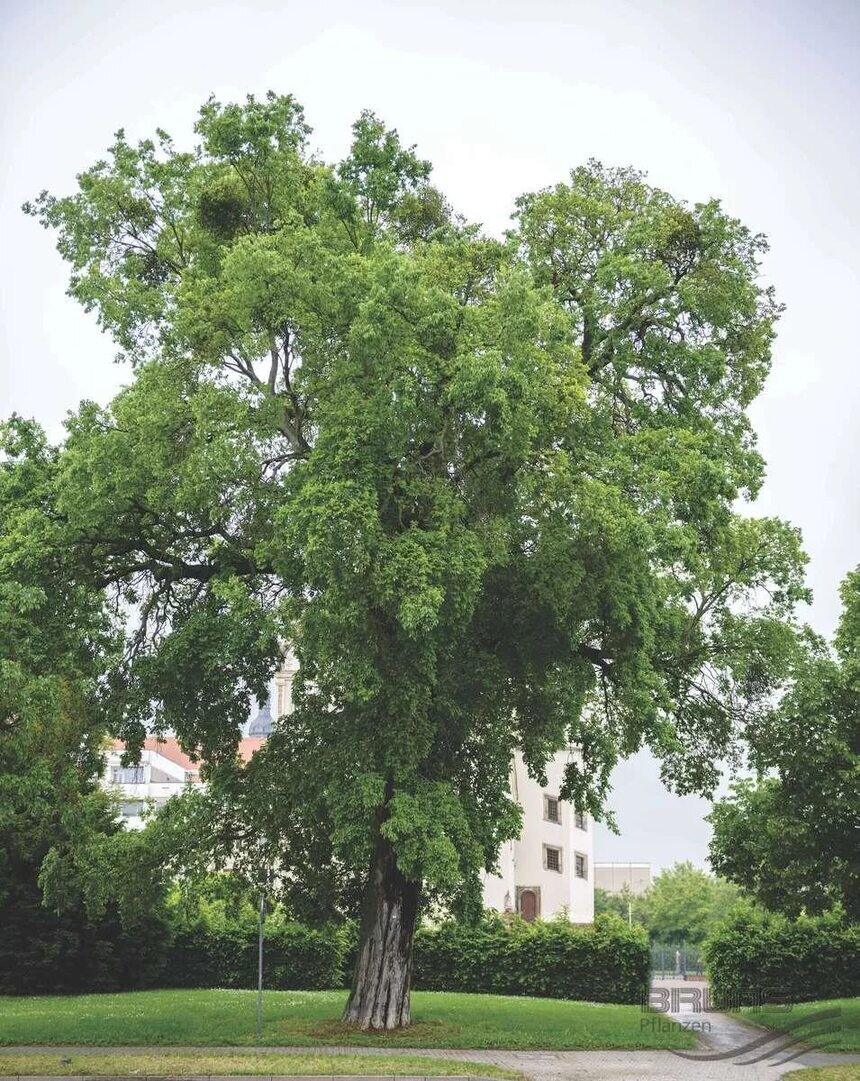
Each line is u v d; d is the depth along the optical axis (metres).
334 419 21.69
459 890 24.61
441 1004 32.22
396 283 21.28
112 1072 17.19
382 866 25.17
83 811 28.53
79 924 37.47
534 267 26.45
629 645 24.73
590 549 23.22
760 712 29.81
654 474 22.61
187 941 40.47
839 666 30.89
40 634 23.08
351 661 22.02
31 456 24.88
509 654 25.36
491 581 24.19
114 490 22.88
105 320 25.48
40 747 26.14
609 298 25.66
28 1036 22.50
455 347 22.23
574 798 26.69
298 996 35.34
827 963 38.59
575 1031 25.30
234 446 22.19
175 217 26.59
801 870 30.52
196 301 23.28
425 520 22.55
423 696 22.81
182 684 24.97
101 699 25.55
